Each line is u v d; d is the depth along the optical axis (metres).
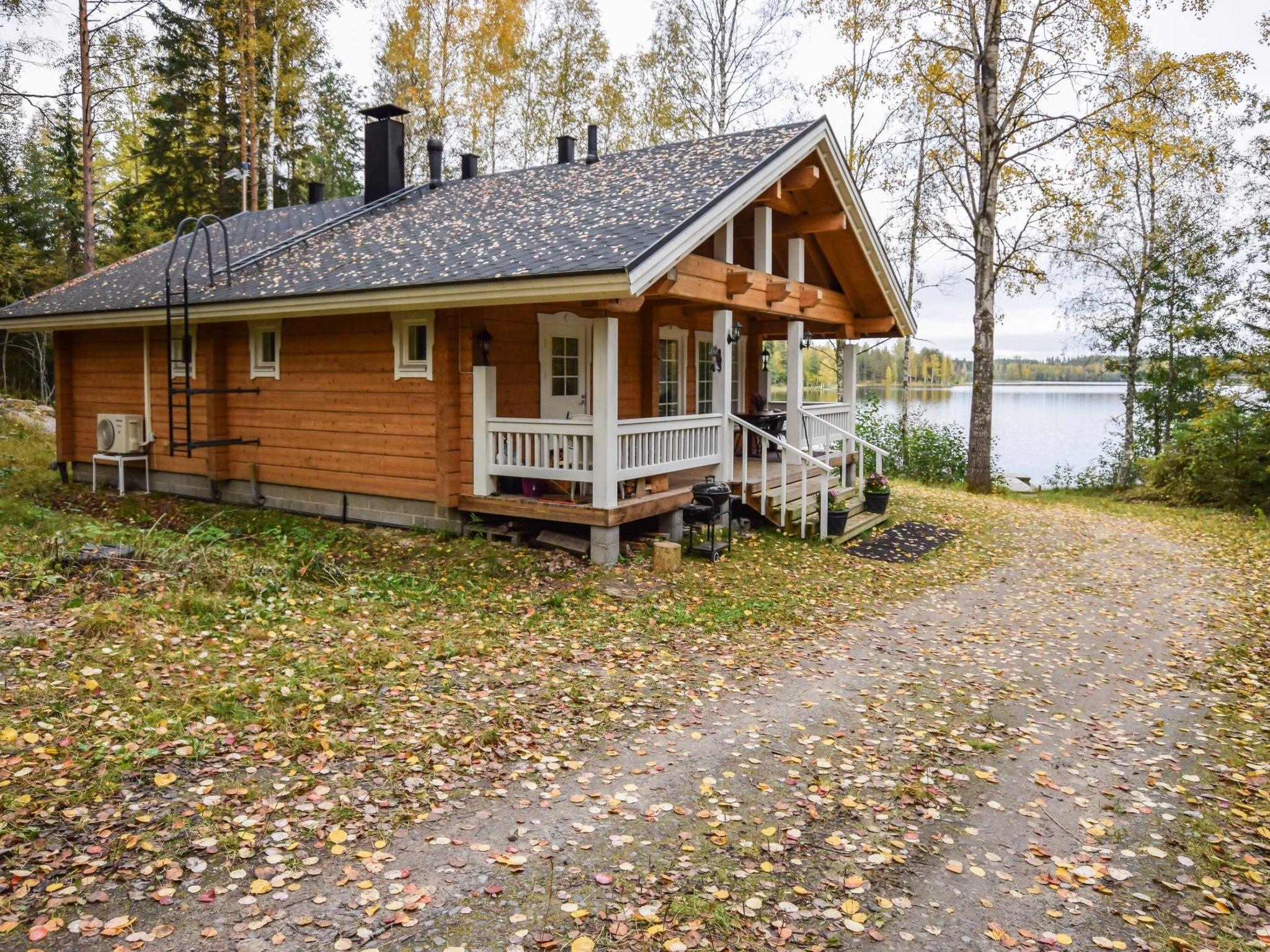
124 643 5.36
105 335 13.51
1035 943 3.16
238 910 3.04
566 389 11.16
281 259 11.41
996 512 14.81
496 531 9.30
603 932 3.06
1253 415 17.14
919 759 4.82
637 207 9.02
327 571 7.88
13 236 22.08
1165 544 12.79
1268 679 6.50
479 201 11.80
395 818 3.78
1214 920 3.36
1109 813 4.27
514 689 5.50
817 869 3.59
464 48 23.33
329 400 10.56
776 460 13.36
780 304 11.25
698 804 4.11
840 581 9.16
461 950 2.91
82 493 13.13
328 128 29.95
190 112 24.45
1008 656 6.99
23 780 3.68
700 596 8.05
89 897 3.01
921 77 17.80
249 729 4.48
